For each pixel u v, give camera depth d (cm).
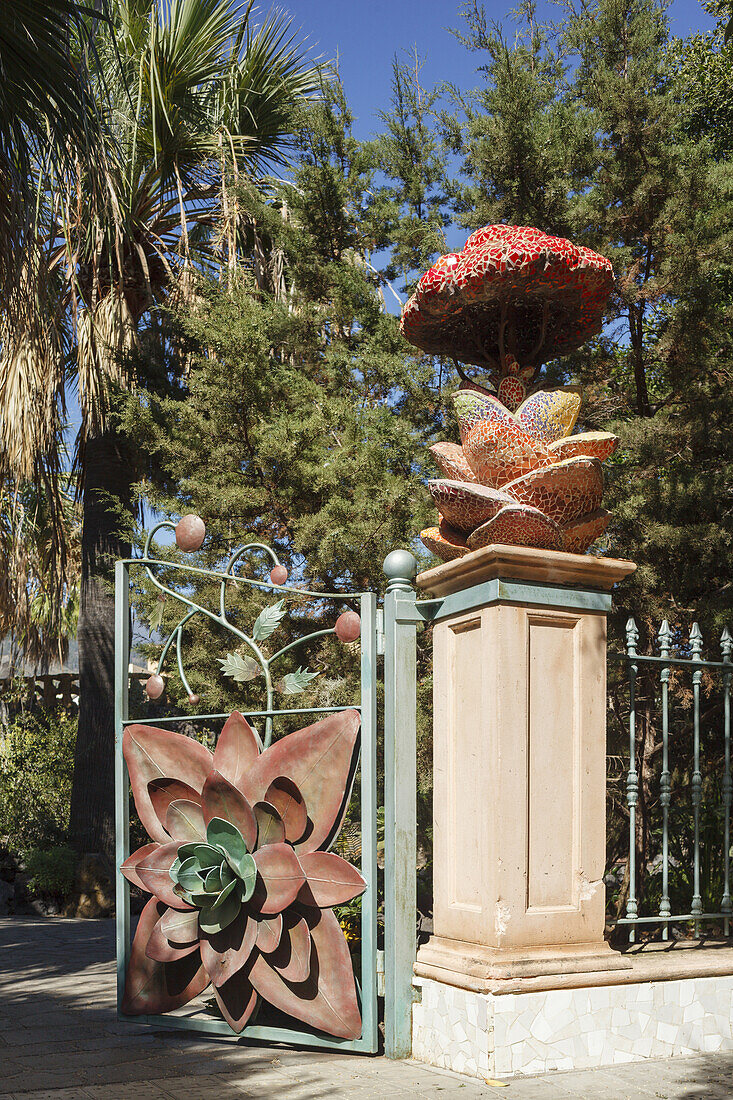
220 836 364
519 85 626
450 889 345
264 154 1059
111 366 944
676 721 644
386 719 362
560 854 335
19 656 1292
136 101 942
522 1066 308
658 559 627
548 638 345
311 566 662
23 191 620
